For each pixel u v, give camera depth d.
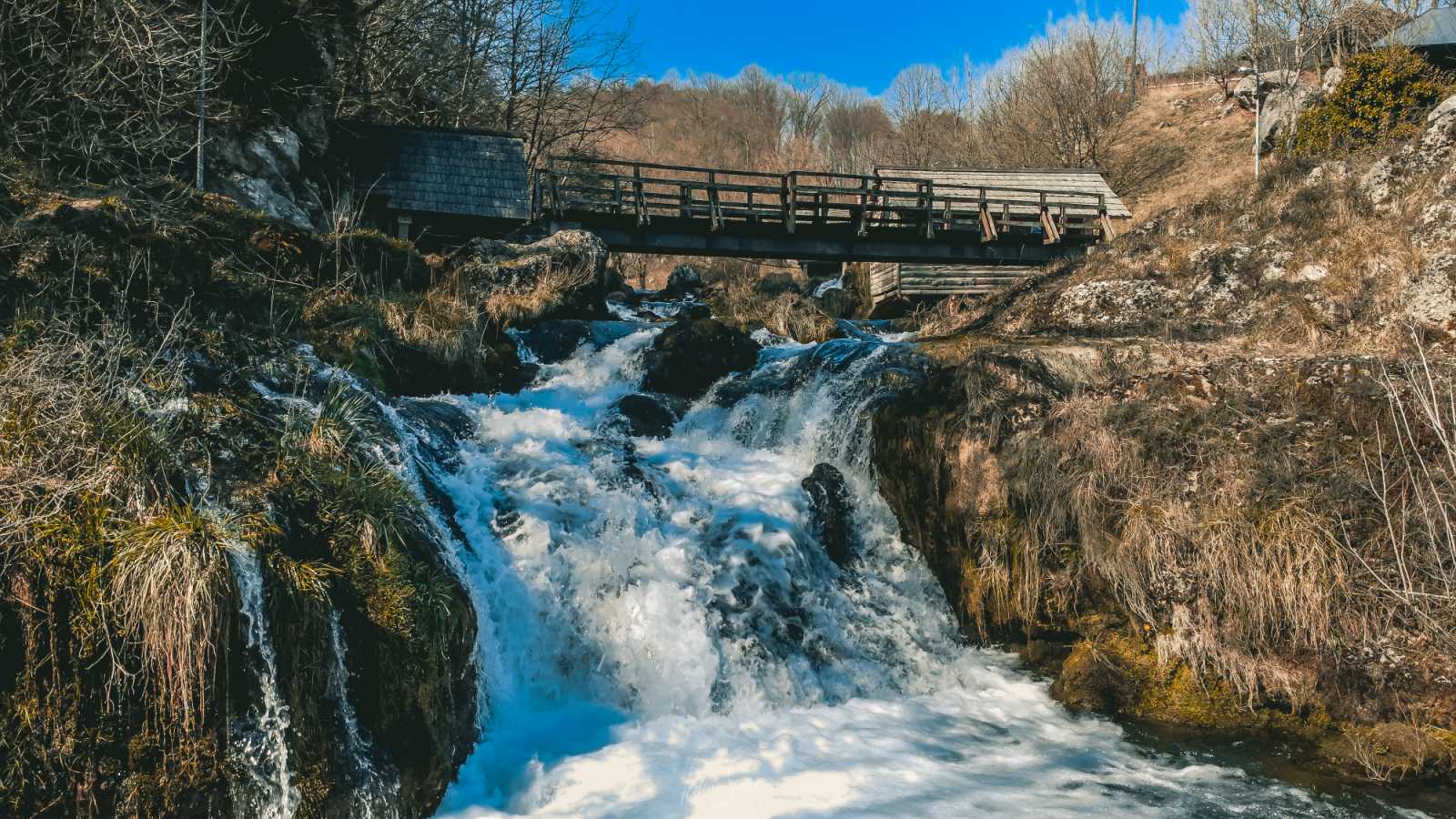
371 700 5.17
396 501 6.10
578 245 13.45
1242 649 6.50
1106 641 7.14
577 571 7.25
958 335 11.65
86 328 5.92
